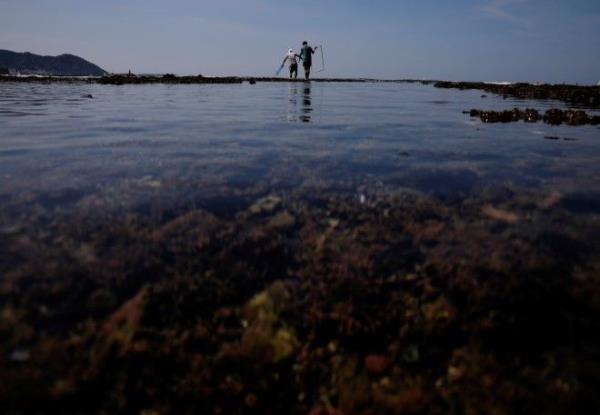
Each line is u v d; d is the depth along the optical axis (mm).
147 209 4707
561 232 4410
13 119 11281
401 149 7953
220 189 5406
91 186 5320
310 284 3645
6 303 3141
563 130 10727
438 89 35875
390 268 3850
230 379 2904
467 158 7281
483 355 3043
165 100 19234
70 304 3217
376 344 3195
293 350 3127
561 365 2939
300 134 9500
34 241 3939
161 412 2660
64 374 2701
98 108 14922
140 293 3408
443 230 4469
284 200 5129
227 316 3328
